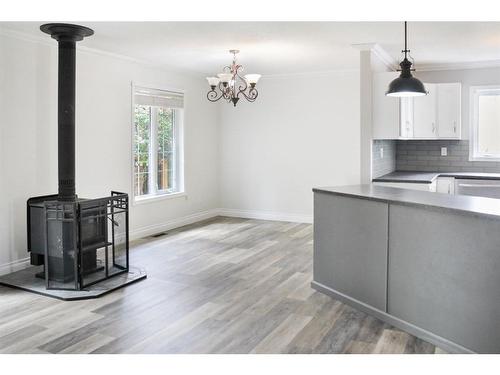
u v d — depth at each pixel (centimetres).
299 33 475
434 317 314
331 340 321
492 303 277
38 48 489
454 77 687
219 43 519
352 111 719
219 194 830
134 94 625
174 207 721
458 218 295
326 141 741
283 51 564
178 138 733
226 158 819
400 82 419
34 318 360
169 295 414
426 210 317
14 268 477
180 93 722
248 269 496
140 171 664
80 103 543
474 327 288
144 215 659
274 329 340
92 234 444
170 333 332
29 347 309
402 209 336
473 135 683
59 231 432
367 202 368
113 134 594
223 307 384
